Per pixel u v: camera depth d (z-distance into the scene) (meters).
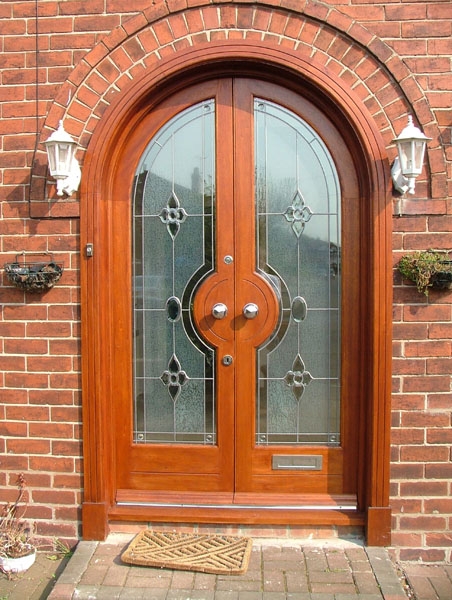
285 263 3.46
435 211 3.23
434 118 3.22
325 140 3.40
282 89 3.40
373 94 3.24
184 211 3.48
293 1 3.21
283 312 3.47
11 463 3.47
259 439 3.50
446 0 3.21
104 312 3.41
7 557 3.21
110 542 3.36
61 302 3.40
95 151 3.32
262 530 3.39
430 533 3.31
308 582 2.96
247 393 3.47
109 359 3.46
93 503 3.39
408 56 3.22
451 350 3.28
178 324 3.51
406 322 3.28
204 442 3.51
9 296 3.43
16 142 3.39
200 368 3.51
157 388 3.53
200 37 3.26
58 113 3.34
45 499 3.45
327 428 3.49
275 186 3.44
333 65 3.24
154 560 3.07
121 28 3.28
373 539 3.28
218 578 2.99
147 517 3.41
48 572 3.24
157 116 3.45
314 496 3.46
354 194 3.40
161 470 3.51
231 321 3.46
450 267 3.12
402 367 3.29
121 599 2.83
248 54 3.22
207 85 3.42
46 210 3.38
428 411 3.30
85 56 3.31
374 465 3.28
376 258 3.23
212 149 3.46
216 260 3.47
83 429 3.39
